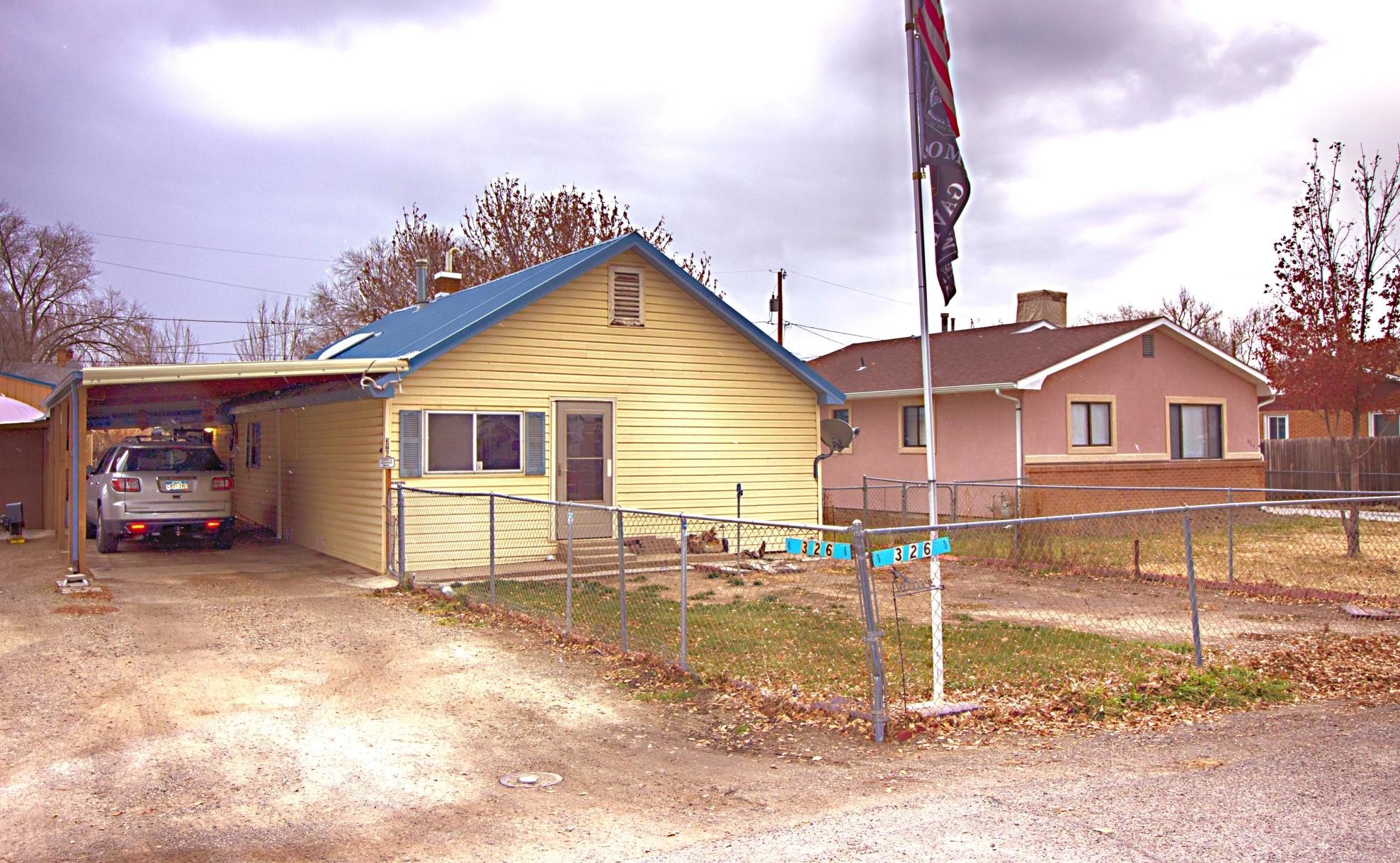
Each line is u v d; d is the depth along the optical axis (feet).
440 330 48.57
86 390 45.50
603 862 15.55
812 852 15.57
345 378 47.06
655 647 30.27
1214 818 16.51
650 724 23.68
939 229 25.23
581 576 44.55
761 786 19.30
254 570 47.73
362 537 48.11
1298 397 59.72
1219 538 59.47
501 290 56.65
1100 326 79.61
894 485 67.62
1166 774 19.13
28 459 69.87
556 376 49.73
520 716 24.32
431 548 45.91
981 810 17.25
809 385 57.72
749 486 55.62
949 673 27.30
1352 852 14.88
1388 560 49.98
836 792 18.74
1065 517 25.96
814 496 57.98
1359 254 56.59
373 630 34.09
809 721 23.49
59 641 31.24
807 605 37.96
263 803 18.37
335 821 17.49
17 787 18.97
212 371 40.68
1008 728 22.84
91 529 59.62
